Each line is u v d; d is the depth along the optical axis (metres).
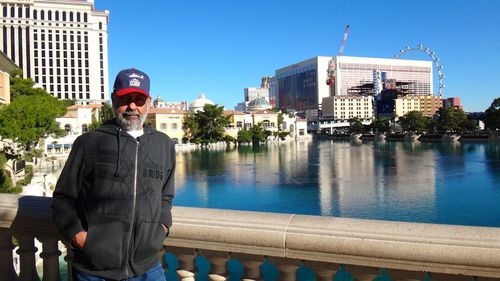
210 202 51.03
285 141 187.88
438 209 43.62
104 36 168.25
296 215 4.14
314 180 65.19
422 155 102.75
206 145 155.00
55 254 4.79
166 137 3.91
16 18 151.75
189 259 4.46
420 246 3.56
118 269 3.46
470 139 151.75
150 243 3.52
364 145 152.62
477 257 3.41
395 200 48.19
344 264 3.87
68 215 3.53
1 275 4.90
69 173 3.61
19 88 72.25
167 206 3.80
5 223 4.77
